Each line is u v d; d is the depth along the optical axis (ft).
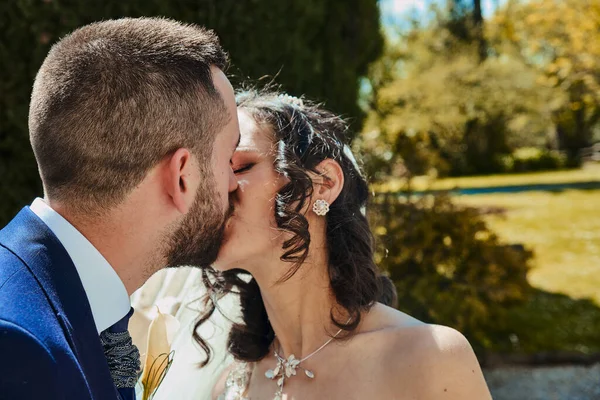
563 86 54.13
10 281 3.56
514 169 78.89
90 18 10.18
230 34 11.07
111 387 3.75
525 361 16.79
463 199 52.01
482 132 73.67
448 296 15.42
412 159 15.80
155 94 3.84
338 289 5.14
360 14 13.19
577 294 23.03
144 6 10.39
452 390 4.57
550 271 26.58
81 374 3.45
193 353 6.23
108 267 3.96
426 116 59.57
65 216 3.91
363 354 4.97
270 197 4.95
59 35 10.03
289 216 4.85
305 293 5.23
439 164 16.31
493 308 16.76
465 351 4.70
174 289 6.45
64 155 3.82
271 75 11.45
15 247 3.75
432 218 15.35
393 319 5.13
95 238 3.95
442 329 4.83
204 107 4.06
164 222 4.06
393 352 4.84
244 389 5.63
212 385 6.16
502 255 16.21
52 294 3.63
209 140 4.14
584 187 56.85
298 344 5.33
